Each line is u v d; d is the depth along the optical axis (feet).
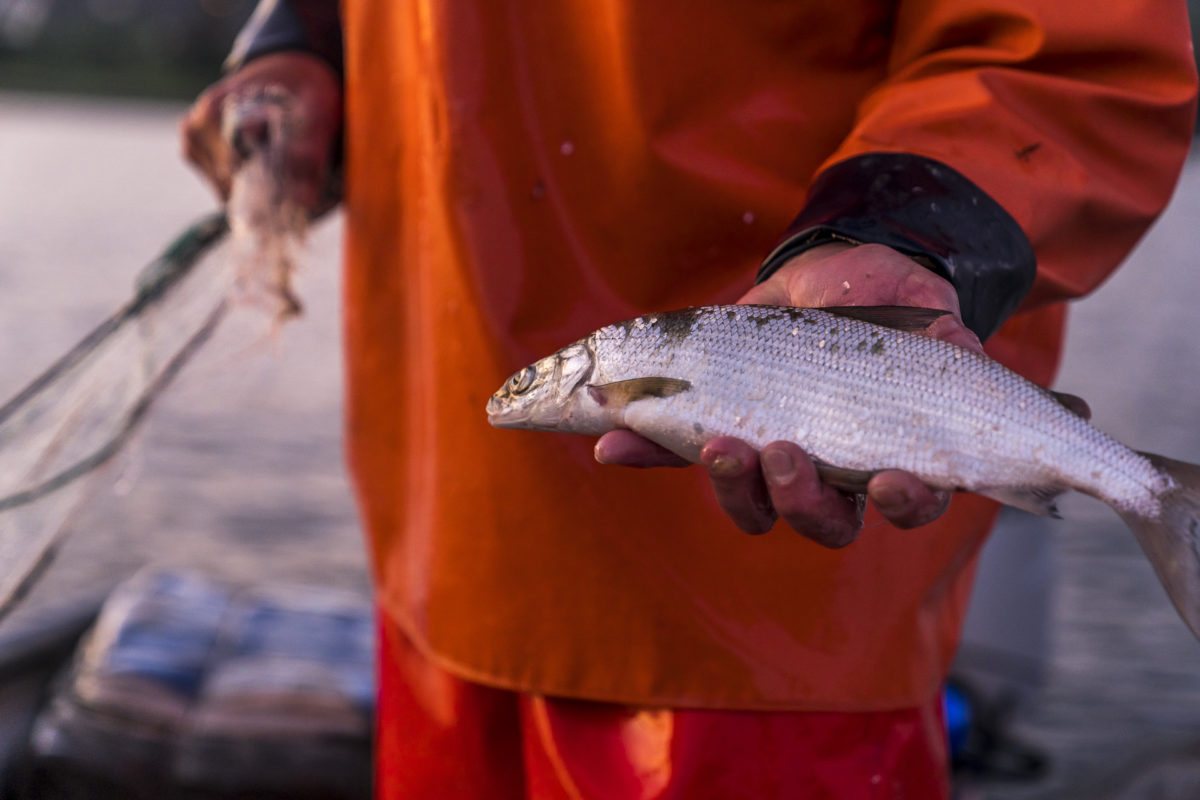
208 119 7.89
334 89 7.91
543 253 6.07
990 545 11.57
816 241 4.79
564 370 5.09
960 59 5.24
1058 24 5.04
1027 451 4.41
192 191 104.22
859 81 5.94
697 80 5.84
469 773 6.72
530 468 5.97
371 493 7.19
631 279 6.06
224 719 11.43
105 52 353.31
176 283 8.14
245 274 7.65
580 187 6.02
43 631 12.92
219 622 12.92
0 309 42.01
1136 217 5.19
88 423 8.11
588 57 5.92
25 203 84.84
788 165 5.95
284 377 34.88
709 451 4.24
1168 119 5.15
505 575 6.10
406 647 7.06
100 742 11.25
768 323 4.67
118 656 11.82
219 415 29.73
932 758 6.15
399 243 6.88
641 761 5.94
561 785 6.15
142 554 19.88
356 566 20.38
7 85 310.86
